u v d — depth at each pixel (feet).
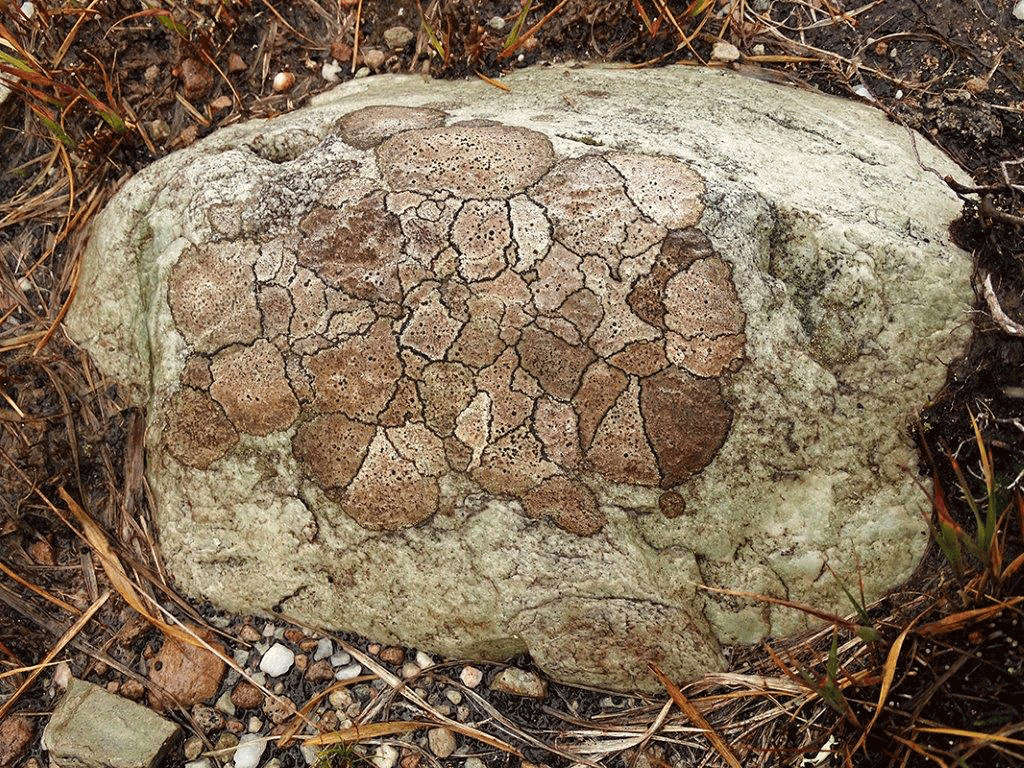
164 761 1.29
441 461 1.22
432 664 1.29
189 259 1.30
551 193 1.25
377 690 1.29
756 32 1.64
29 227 1.54
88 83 1.60
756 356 1.22
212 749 1.29
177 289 1.30
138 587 1.34
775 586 1.26
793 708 1.24
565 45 1.63
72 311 1.45
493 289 1.22
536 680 1.27
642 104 1.43
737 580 1.25
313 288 1.25
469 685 1.29
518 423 1.21
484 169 1.27
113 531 1.39
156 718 1.29
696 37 1.63
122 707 1.29
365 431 1.23
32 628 1.35
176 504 1.31
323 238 1.26
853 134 1.46
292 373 1.24
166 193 1.37
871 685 1.22
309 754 1.28
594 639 1.22
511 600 1.22
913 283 1.28
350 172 1.30
